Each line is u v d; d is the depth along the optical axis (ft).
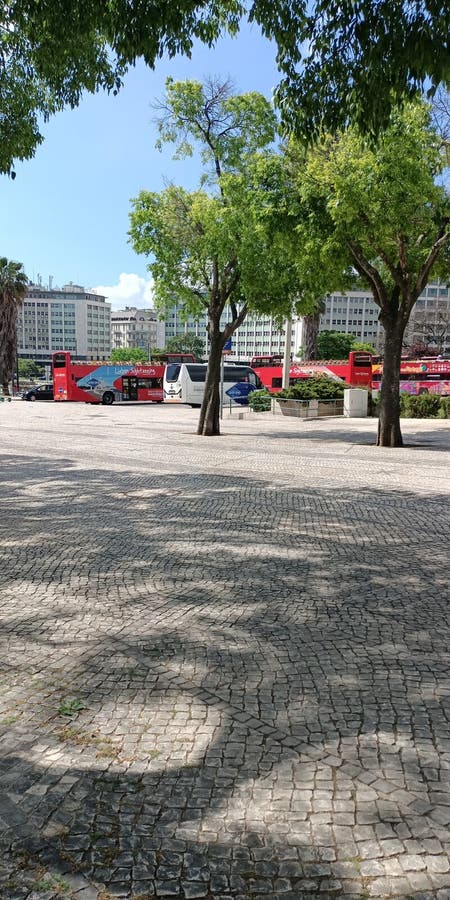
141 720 10.53
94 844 7.78
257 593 17.07
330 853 7.63
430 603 16.19
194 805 8.45
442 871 7.36
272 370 141.38
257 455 48.60
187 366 139.74
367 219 44.42
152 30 17.71
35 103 28.25
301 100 18.42
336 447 53.98
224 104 57.11
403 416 95.25
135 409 129.80
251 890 7.11
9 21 20.63
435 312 281.33
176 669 12.44
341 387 100.42
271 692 11.48
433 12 15.17
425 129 43.01
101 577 18.65
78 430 73.51
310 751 9.64
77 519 26.58
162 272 61.82
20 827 8.05
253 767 9.25
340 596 16.78
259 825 8.08
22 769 9.21
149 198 59.98
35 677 12.14
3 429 75.10
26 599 16.75
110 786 8.83
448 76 15.93
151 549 21.77
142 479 37.19
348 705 11.02
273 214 47.14
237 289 62.44
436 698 11.25
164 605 16.16
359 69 16.92
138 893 7.07
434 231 46.62
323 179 44.57
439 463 43.65
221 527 25.00
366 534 23.77
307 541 22.75
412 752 9.61
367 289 61.11
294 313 66.08
